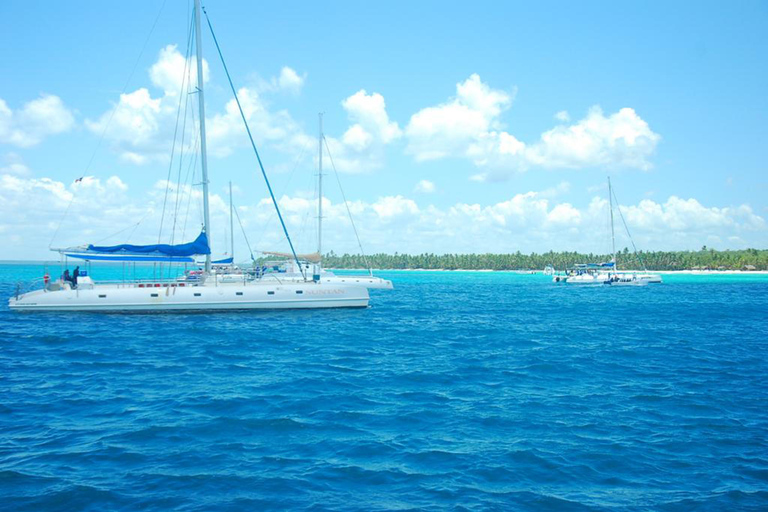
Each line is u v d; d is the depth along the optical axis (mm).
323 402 12414
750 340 23797
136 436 9898
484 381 14984
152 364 17016
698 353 20094
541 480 8141
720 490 7855
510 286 85500
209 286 28688
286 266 45469
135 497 7359
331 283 30406
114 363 17141
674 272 176125
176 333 23500
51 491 7504
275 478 8062
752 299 54250
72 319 27078
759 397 13289
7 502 7156
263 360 17812
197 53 30344
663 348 21312
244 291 28750
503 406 12289
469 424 10875
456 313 36500
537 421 11125
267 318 28312
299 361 17703
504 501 7422
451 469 8516
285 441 9719
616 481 8141
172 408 11820
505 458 9008
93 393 13203
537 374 16031
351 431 10336
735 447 9633
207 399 12609
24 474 8094
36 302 28031
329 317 29375
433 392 13609
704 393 13695
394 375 15680
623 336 25000
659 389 14133
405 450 9344
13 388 13727
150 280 29953
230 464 8586
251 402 12352
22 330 23875
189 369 16266
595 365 17531
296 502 7281
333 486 7824
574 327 28656
